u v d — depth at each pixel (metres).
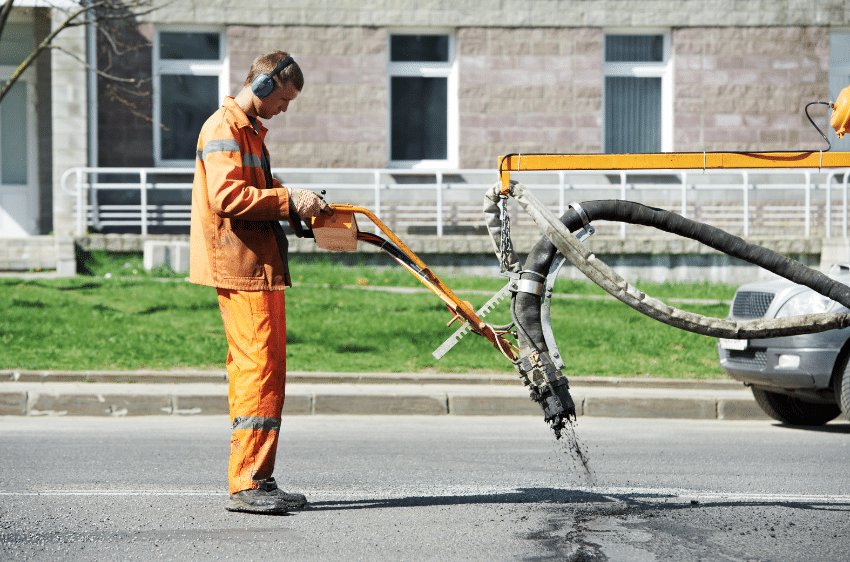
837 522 9.38
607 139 38.22
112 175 36.06
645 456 13.76
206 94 37.09
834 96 38.12
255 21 36.28
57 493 10.53
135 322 24.39
